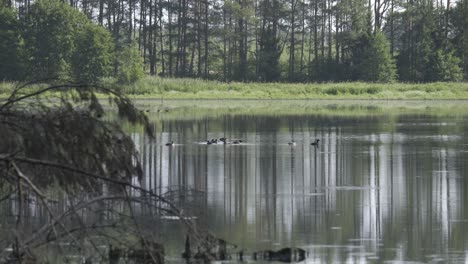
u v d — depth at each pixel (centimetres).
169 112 9381
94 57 13112
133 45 16812
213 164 4519
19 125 1919
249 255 2384
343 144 5675
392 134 6475
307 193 3506
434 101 12481
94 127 1944
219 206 3175
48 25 13000
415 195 3431
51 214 1806
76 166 1928
